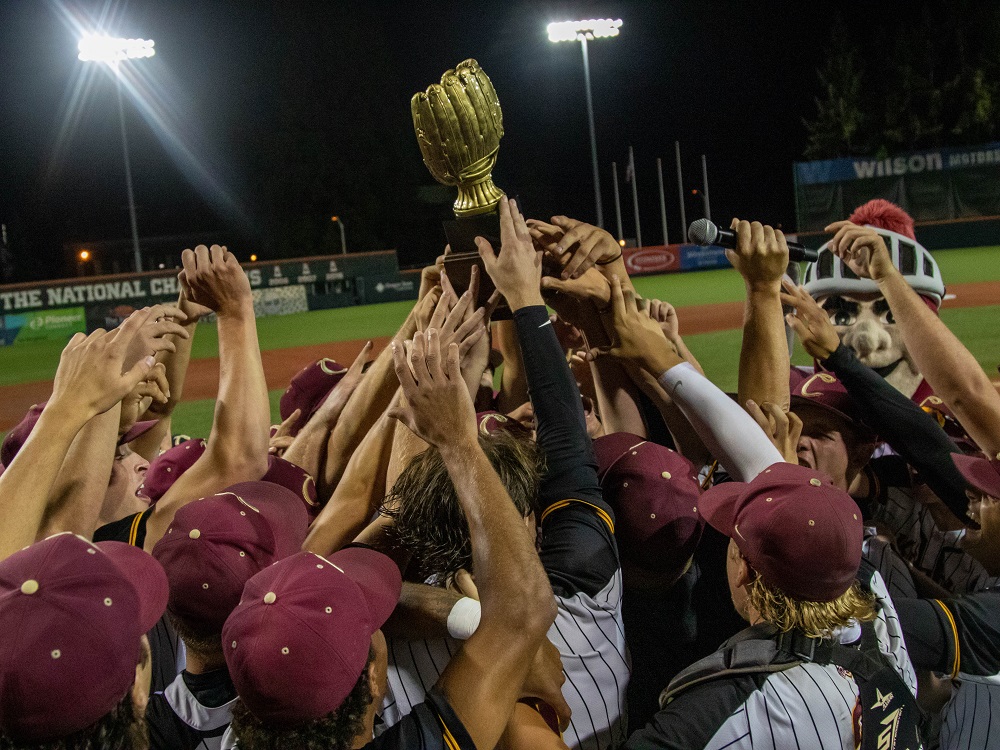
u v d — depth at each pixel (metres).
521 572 1.66
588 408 3.24
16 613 1.47
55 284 25.59
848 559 1.83
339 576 1.66
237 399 2.45
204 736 1.88
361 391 2.68
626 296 2.38
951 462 2.45
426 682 1.97
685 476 2.31
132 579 1.74
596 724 2.00
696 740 1.79
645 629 2.47
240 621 1.58
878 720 1.84
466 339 2.12
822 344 2.56
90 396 1.99
